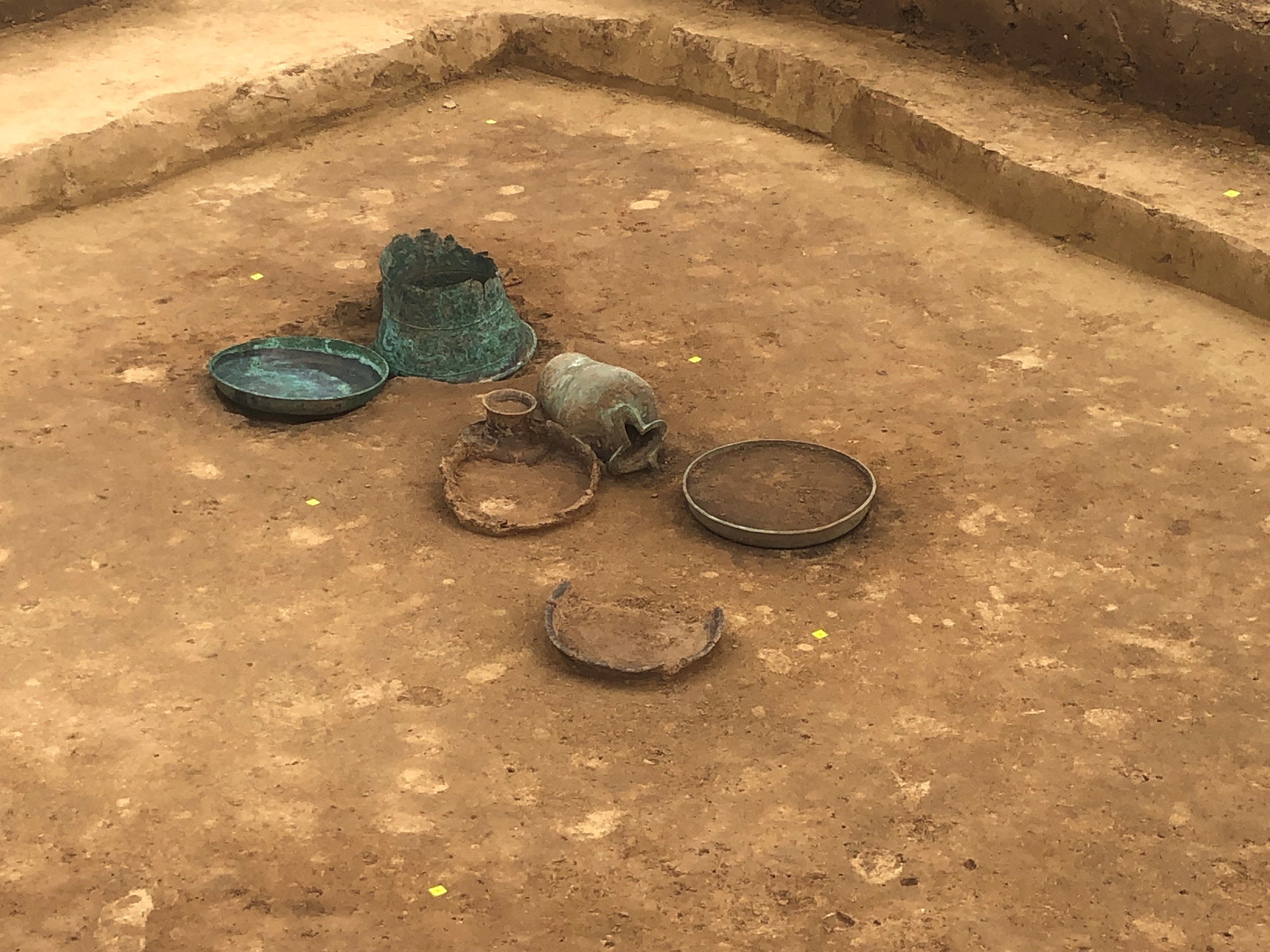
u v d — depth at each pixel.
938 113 3.68
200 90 3.77
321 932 1.80
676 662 2.16
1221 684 2.16
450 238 2.99
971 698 2.14
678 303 3.15
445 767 2.02
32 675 2.14
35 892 1.84
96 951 1.78
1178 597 2.32
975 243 3.39
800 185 3.70
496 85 4.35
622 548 2.44
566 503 2.54
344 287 3.20
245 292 3.17
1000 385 2.86
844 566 2.39
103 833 1.91
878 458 2.65
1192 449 2.66
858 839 1.92
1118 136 3.56
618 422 2.59
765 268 3.29
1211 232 3.12
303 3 4.44
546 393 2.68
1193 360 2.93
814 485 2.55
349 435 2.70
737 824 1.94
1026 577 2.36
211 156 3.77
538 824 1.94
